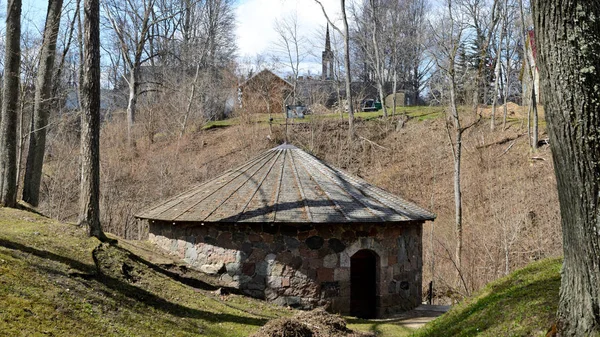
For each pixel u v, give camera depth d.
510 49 39.25
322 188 13.07
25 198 14.10
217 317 9.66
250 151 30.42
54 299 7.53
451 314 7.54
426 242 20.88
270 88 39.59
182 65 45.28
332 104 48.97
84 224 11.05
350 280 12.40
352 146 31.67
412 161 29.00
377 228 12.25
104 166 26.59
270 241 11.95
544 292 6.23
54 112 25.14
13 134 12.32
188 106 35.12
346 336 8.88
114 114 39.41
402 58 47.84
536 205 20.00
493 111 29.45
